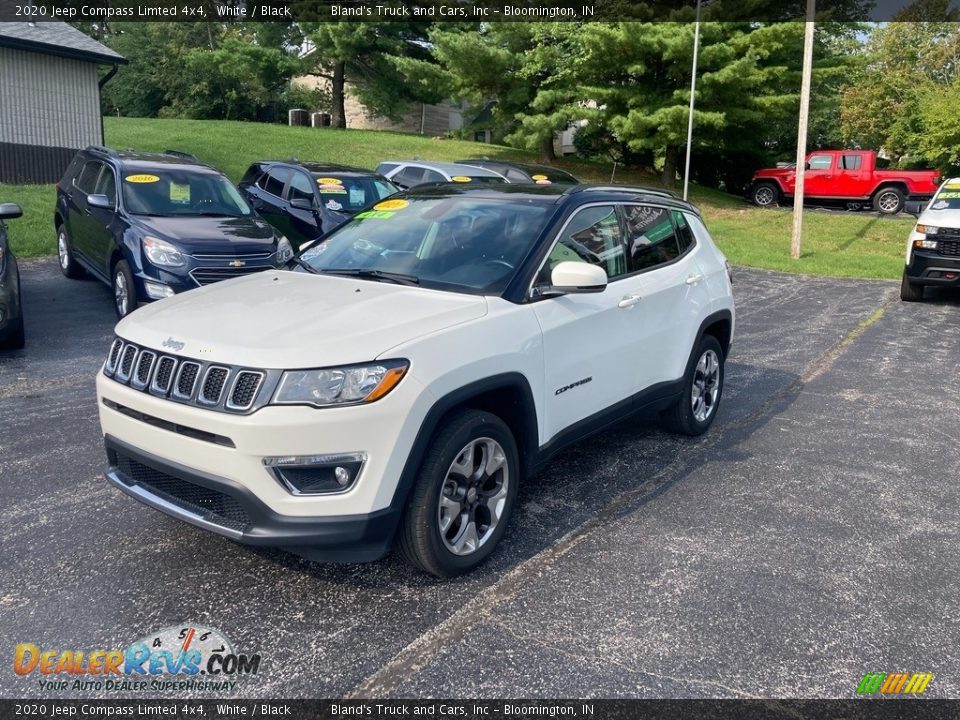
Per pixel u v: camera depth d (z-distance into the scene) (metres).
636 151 27.28
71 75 19.92
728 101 24.44
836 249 19.09
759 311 11.51
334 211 11.43
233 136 28.09
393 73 33.56
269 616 3.35
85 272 11.08
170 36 45.28
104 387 3.60
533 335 3.93
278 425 3.09
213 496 3.31
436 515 3.49
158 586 3.55
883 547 4.17
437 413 3.40
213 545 3.94
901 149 38.00
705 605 3.54
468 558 3.68
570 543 4.10
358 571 3.74
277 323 3.49
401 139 31.00
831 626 3.40
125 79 45.47
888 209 26.03
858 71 32.44
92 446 5.22
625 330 4.70
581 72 24.84
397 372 3.26
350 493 3.22
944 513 4.64
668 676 3.03
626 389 4.84
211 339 3.37
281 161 12.76
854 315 11.30
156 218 8.77
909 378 7.89
